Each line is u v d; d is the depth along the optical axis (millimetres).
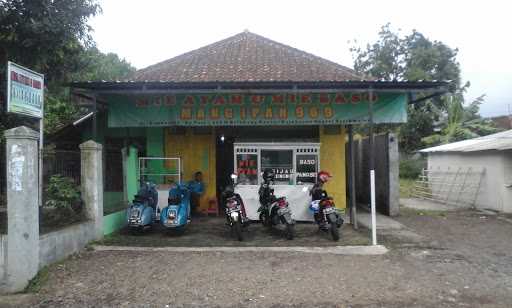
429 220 10938
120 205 9547
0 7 8344
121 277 5812
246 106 9758
